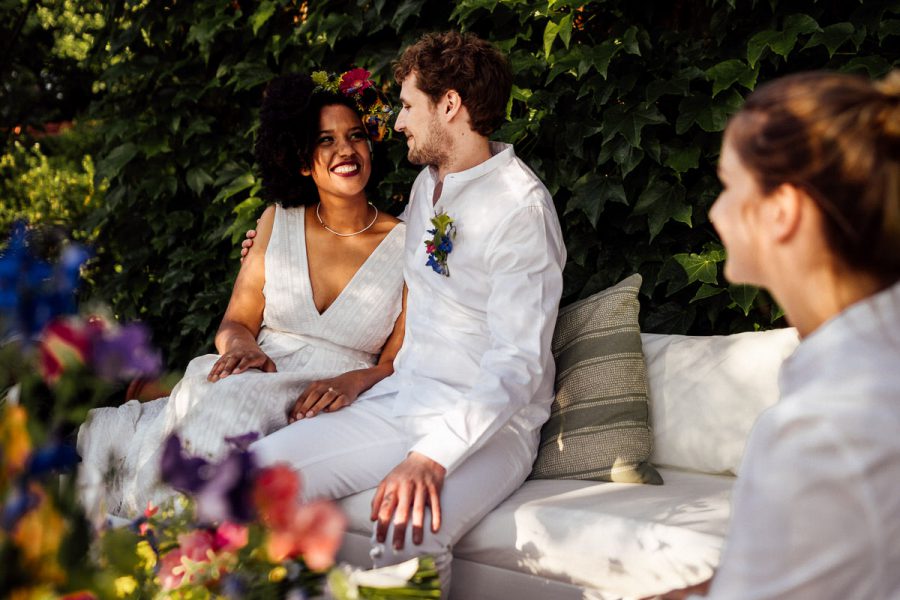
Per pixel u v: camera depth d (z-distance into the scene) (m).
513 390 2.30
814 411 1.02
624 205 3.12
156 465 2.39
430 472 2.18
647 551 1.97
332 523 1.22
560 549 2.11
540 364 2.37
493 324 2.41
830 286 1.09
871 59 2.68
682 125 2.88
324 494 2.39
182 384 2.65
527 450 2.49
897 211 1.03
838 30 2.67
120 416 2.75
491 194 2.52
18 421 1.09
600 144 3.14
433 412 2.47
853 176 1.03
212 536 1.39
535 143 3.24
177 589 1.36
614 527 2.05
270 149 2.89
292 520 1.21
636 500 2.21
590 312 2.67
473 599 2.26
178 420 2.59
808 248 1.09
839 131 1.04
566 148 3.19
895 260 1.06
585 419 2.52
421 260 2.68
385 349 2.97
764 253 1.14
